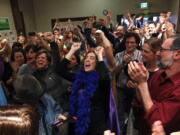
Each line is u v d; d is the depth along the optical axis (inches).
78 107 71.2
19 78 46.9
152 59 66.7
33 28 440.8
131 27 232.5
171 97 38.1
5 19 307.0
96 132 67.6
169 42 42.3
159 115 36.5
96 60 76.8
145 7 440.1
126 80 66.0
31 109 25.6
